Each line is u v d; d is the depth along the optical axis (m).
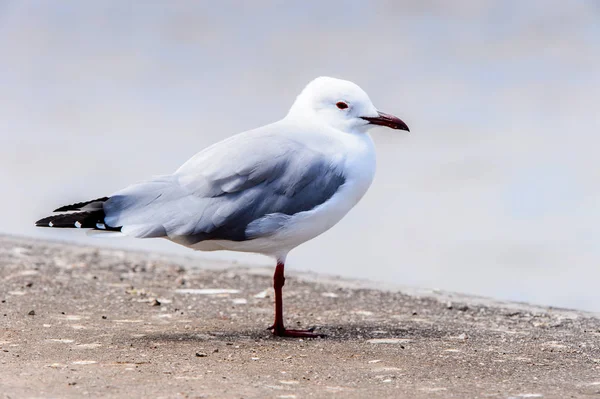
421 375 8.23
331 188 9.52
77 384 7.55
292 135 9.65
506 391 7.76
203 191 9.23
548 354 9.18
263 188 9.31
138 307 10.92
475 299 12.30
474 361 8.80
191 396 7.31
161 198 9.22
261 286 12.55
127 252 14.84
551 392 7.75
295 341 9.48
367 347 9.28
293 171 9.38
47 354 8.56
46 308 10.61
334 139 9.79
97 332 9.55
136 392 7.38
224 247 9.56
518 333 10.15
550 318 11.10
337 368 8.39
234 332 9.81
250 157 9.31
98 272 12.91
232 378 7.92
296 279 13.23
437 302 11.93
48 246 14.84
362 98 9.94
